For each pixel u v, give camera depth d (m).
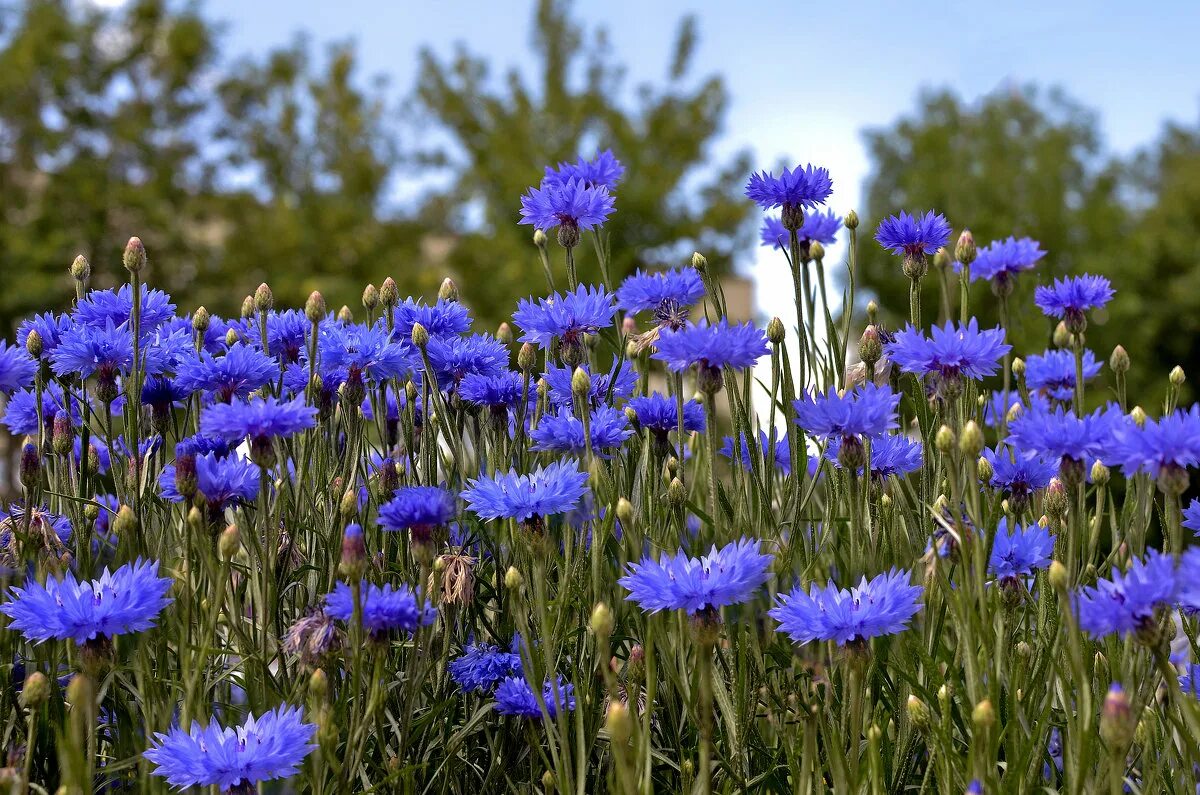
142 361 2.13
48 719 1.84
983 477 1.96
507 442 2.42
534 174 13.98
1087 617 1.51
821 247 2.63
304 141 16.05
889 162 17.61
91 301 2.32
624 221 13.54
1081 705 1.50
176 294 15.23
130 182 15.31
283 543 2.14
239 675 2.07
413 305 2.44
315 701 1.67
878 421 1.81
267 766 1.53
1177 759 1.84
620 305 2.45
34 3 15.30
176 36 15.24
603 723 2.08
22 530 2.00
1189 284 14.23
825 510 2.43
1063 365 2.71
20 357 2.16
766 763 2.00
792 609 1.61
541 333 2.29
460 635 2.18
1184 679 1.97
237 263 15.18
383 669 1.84
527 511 1.69
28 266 14.14
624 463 2.38
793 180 2.25
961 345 1.88
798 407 1.85
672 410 2.29
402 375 2.29
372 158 15.67
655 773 2.10
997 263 2.68
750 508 2.17
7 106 14.70
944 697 1.63
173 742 1.57
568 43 15.16
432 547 1.80
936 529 2.03
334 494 2.17
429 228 15.84
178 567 1.95
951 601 1.68
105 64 15.28
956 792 1.70
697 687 1.88
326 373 2.32
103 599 1.62
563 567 2.06
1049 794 1.72
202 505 1.83
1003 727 1.84
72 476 2.35
